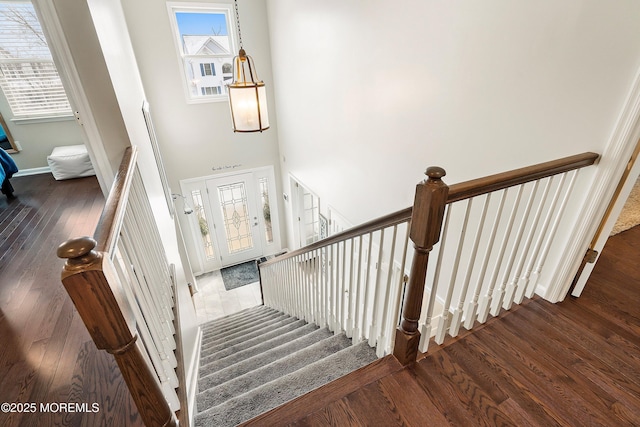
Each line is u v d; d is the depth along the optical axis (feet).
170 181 17.44
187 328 7.98
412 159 8.79
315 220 20.43
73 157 14.07
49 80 15.37
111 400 4.65
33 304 6.59
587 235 5.56
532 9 5.30
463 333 5.53
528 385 4.61
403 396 4.50
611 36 4.50
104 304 2.56
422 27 7.46
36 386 4.86
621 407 4.30
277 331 9.86
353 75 10.44
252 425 4.20
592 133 5.02
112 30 7.55
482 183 4.01
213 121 17.26
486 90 6.38
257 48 16.70
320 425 4.19
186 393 5.19
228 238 20.74
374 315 5.92
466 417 4.21
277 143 19.40
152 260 5.65
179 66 15.52
